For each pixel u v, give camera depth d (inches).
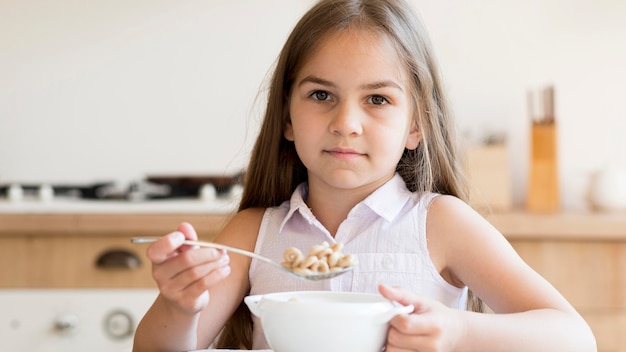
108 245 96.4
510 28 117.4
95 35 121.5
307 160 46.3
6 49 121.5
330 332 33.0
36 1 121.3
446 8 118.0
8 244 97.0
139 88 121.4
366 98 45.9
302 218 50.6
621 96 116.4
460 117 117.6
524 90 117.3
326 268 36.3
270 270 49.6
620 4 116.3
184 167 121.2
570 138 117.0
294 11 120.4
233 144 121.0
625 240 94.3
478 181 105.5
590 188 109.0
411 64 48.6
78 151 121.6
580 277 94.8
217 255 38.1
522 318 38.9
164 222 95.1
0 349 94.8
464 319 36.3
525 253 95.3
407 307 34.5
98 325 94.2
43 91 122.1
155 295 93.8
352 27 46.4
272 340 34.6
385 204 48.4
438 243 47.4
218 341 55.1
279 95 51.4
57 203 104.2
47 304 94.4
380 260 47.5
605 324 94.6
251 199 54.6
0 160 121.7
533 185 108.2
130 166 121.4
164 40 121.3
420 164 51.1
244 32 120.9
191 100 121.4
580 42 116.9
